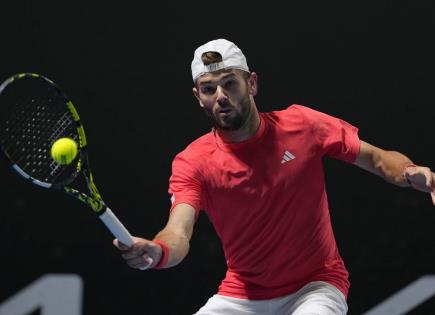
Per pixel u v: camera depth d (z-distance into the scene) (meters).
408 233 22.55
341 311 13.55
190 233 12.70
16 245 22.94
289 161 13.40
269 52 23.27
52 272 22.84
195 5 23.50
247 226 13.55
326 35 23.25
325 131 13.72
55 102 12.40
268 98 23.14
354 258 22.59
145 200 23.06
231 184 13.34
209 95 13.21
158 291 22.75
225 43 13.32
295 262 13.67
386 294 22.41
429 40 23.14
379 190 22.72
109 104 23.36
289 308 13.82
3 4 23.64
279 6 23.38
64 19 23.62
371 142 23.03
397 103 23.03
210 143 13.61
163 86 23.41
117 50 23.53
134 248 10.50
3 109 22.91
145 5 23.59
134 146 23.23
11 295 22.77
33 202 23.08
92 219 22.98
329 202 22.77
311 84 23.14
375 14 23.27
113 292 22.75
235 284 14.20
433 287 22.31
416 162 22.86
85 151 11.45
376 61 23.17
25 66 23.44
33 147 12.20
